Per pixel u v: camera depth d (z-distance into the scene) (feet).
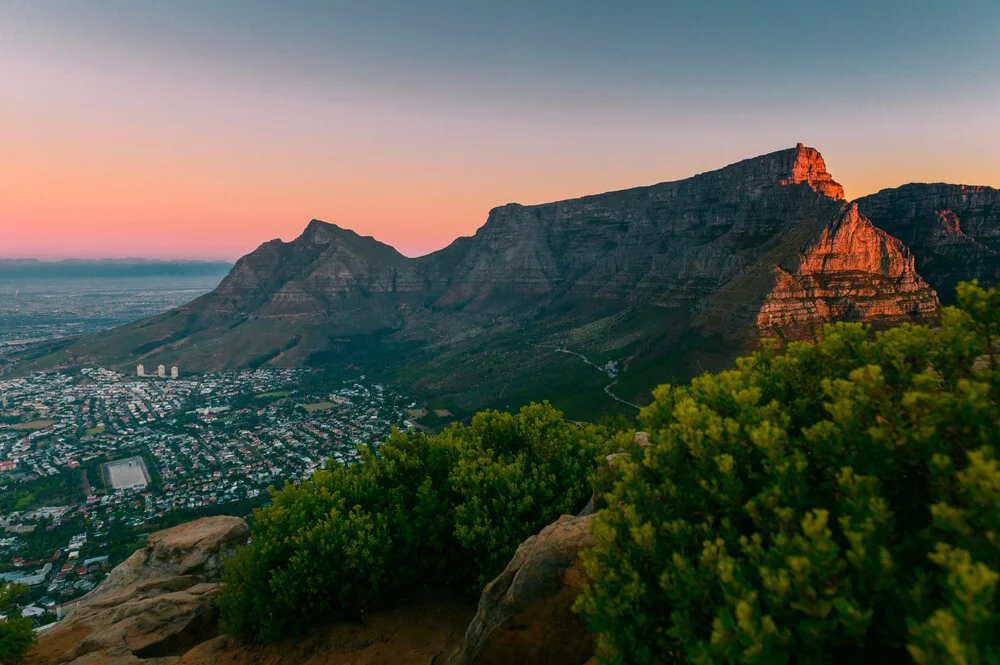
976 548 17.02
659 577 24.21
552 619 40.83
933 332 30.48
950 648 13.50
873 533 19.15
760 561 22.16
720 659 19.06
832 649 20.38
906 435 21.86
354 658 55.42
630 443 35.32
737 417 30.66
